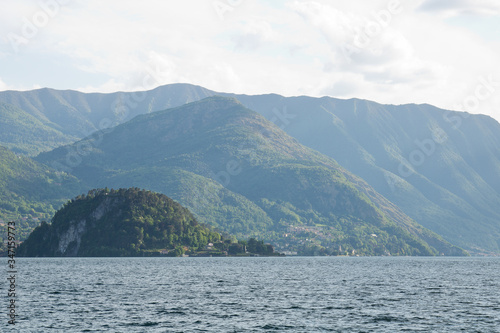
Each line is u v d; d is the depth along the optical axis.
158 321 92.56
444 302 118.75
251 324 90.25
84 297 125.44
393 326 88.81
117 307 108.75
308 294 134.38
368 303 116.31
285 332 84.19
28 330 84.69
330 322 92.25
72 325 88.56
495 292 141.62
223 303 115.69
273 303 115.94
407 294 135.50
